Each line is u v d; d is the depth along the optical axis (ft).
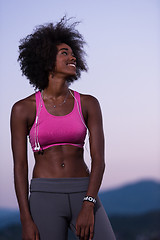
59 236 7.55
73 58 8.20
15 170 7.79
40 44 8.32
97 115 8.02
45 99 8.05
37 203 7.64
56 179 7.67
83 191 7.70
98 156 7.80
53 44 8.21
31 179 7.93
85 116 8.03
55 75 8.10
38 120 7.88
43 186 7.66
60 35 8.59
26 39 8.73
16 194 7.73
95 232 7.47
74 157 7.83
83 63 9.00
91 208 7.46
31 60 8.41
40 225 7.54
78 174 7.79
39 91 8.25
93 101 8.07
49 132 7.78
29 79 8.54
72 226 7.74
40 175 7.78
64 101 8.02
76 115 7.92
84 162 8.01
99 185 7.68
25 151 7.91
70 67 8.13
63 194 7.63
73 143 7.86
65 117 7.86
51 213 7.57
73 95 8.12
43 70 8.19
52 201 7.61
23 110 7.94
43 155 7.85
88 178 7.86
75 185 7.68
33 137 7.88
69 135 7.79
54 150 7.80
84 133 7.92
